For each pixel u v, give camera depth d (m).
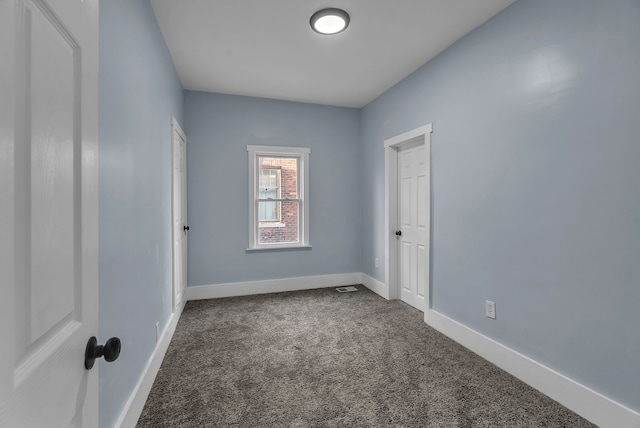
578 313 1.77
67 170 0.62
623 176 1.57
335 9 2.24
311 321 3.14
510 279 2.18
